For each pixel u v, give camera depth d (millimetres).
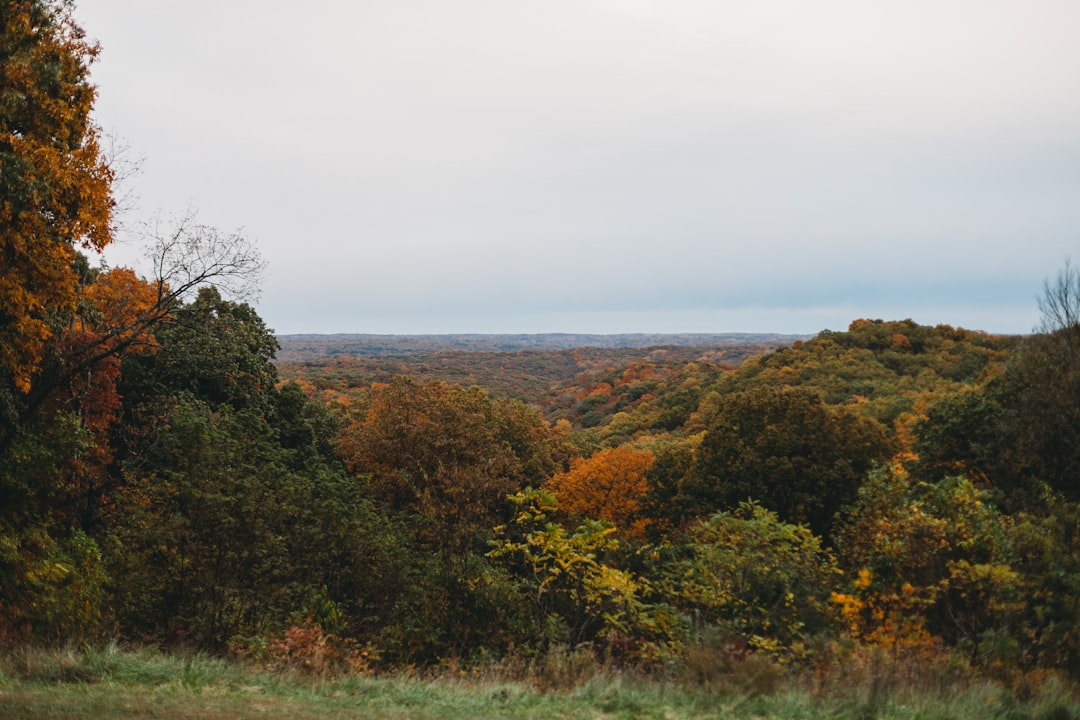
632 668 8867
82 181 11656
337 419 41969
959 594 9852
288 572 12914
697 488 32000
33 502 13984
